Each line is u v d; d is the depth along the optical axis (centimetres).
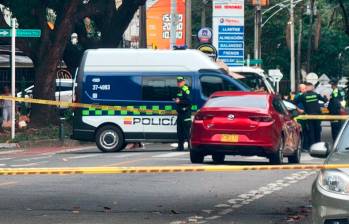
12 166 3469
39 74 5781
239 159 3906
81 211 2220
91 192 2609
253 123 3397
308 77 10131
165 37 8125
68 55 6662
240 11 7512
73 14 5728
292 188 2748
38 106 5800
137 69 4450
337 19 10994
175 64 4450
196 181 2930
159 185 2806
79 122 4459
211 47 6353
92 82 4453
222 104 3475
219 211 2241
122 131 4447
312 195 1761
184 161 3697
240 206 2338
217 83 4434
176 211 2233
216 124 3428
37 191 2623
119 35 6494
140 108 4444
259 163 3650
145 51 4462
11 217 2112
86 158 3959
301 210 2267
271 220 2103
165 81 4444
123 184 2828
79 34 6588
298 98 4719
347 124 2036
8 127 5672
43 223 2028
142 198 2480
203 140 3441
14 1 5706
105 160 3788
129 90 4444
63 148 5000
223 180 2970
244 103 3466
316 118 4244
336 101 5084
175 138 4450
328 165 1739
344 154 1844
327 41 13462
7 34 4972
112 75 4447
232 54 7538
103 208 2275
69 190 2656
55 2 5788
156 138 4453
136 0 6375
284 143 3556
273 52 13700
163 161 3697
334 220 1688
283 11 13462
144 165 3459
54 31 5772
